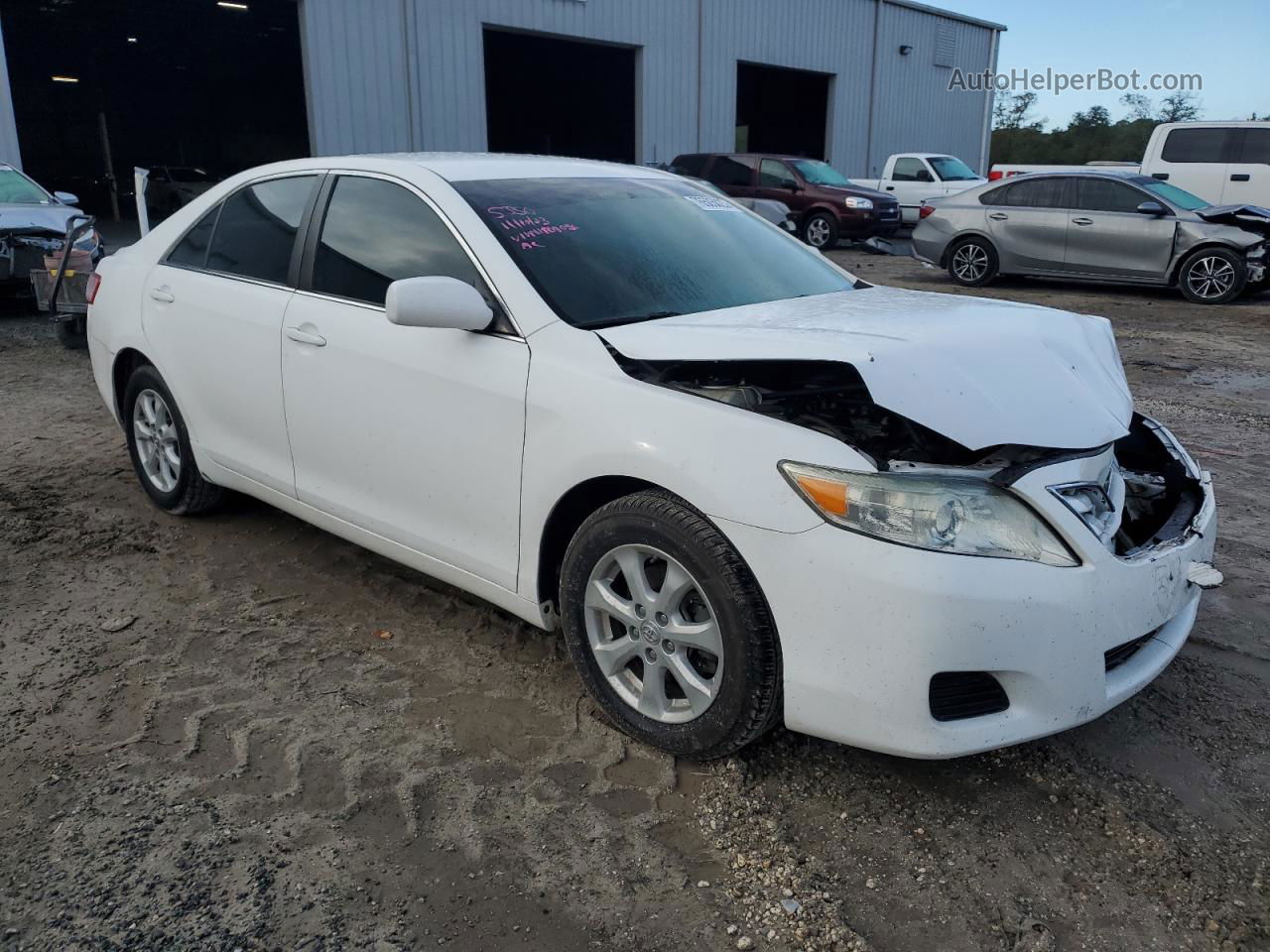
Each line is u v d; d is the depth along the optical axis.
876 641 2.25
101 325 4.56
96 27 26.06
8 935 2.08
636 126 22.08
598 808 2.51
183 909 2.16
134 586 3.78
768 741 2.80
